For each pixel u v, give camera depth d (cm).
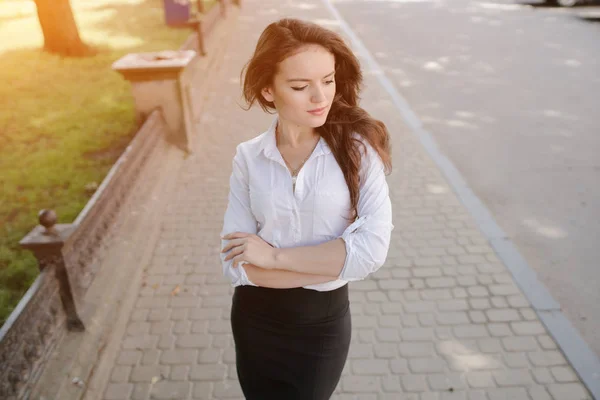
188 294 404
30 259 420
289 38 147
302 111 152
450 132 712
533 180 575
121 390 317
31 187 538
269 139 167
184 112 633
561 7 1570
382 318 373
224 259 175
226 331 365
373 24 1382
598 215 505
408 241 466
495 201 535
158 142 590
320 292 178
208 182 587
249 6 1698
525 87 884
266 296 181
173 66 598
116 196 423
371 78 942
